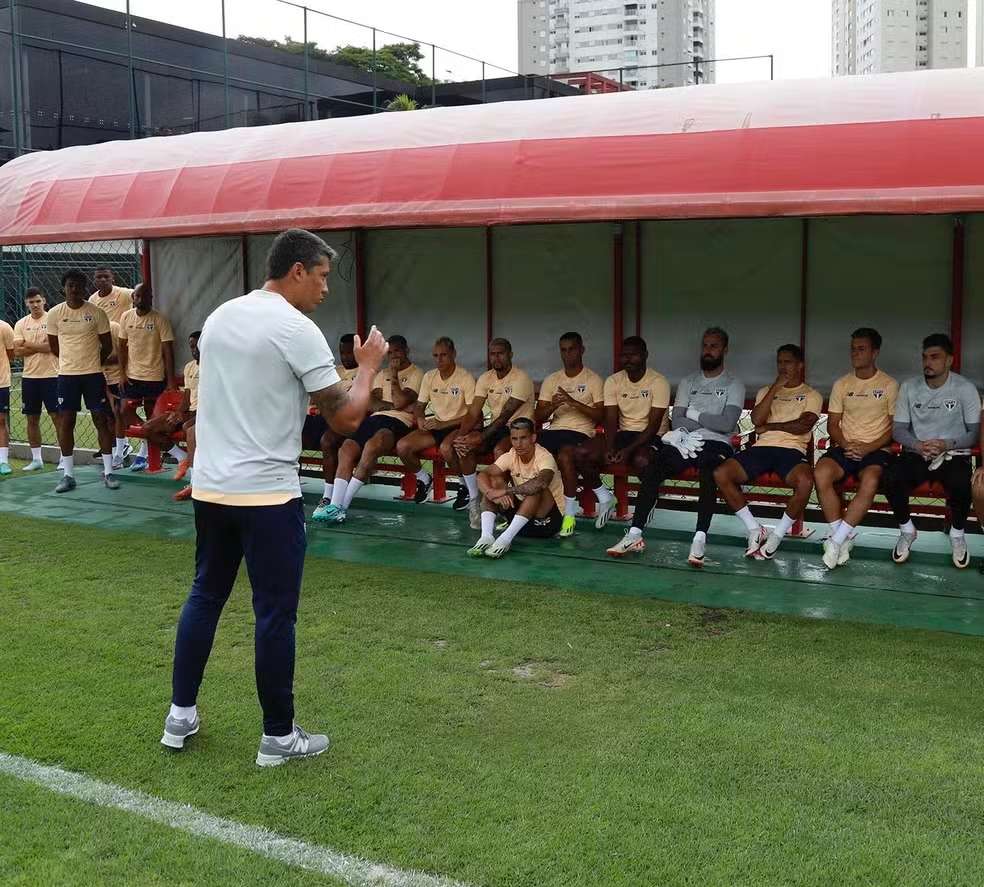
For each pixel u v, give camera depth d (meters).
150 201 7.52
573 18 150.12
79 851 2.85
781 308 7.07
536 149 6.13
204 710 3.85
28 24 18.77
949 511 6.41
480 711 3.84
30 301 9.52
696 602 5.29
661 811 3.04
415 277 8.24
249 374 3.28
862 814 3.03
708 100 5.96
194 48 21.75
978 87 5.45
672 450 6.24
